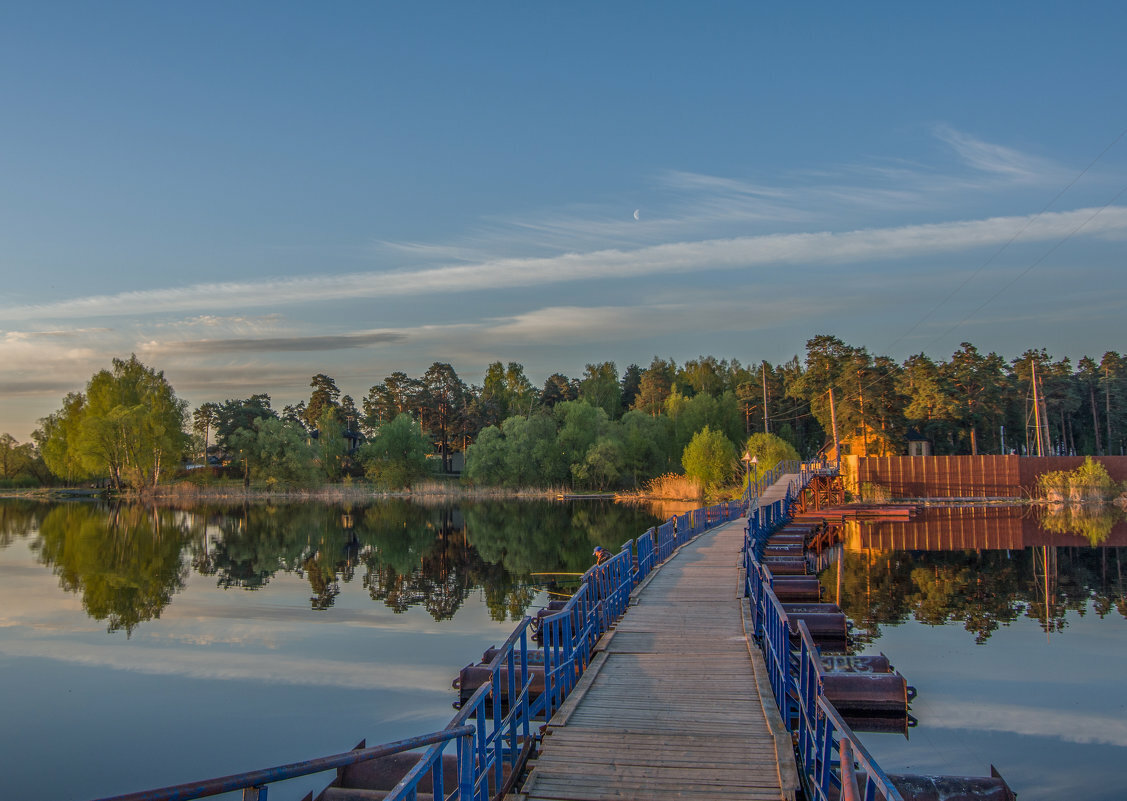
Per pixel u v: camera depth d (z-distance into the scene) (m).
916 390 76.94
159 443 75.38
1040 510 53.28
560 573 26.27
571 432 77.88
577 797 6.78
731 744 7.90
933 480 59.22
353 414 117.50
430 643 16.25
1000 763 9.66
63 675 14.04
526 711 8.01
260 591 23.16
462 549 33.41
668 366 117.94
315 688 13.09
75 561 30.25
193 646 16.16
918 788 7.65
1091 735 10.53
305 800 7.71
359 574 26.48
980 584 23.88
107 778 9.66
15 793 9.23
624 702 9.30
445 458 101.06
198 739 10.89
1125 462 59.09
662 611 14.65
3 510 60.19
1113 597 21.48
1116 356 93.75
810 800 7.46
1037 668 13.80
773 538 27.86
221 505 66.19
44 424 85.38
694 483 64.12
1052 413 87.62
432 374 104.19
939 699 12.08
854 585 23.81
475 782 6.11
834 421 58.22
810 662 7.70
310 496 75.56
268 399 109.75
